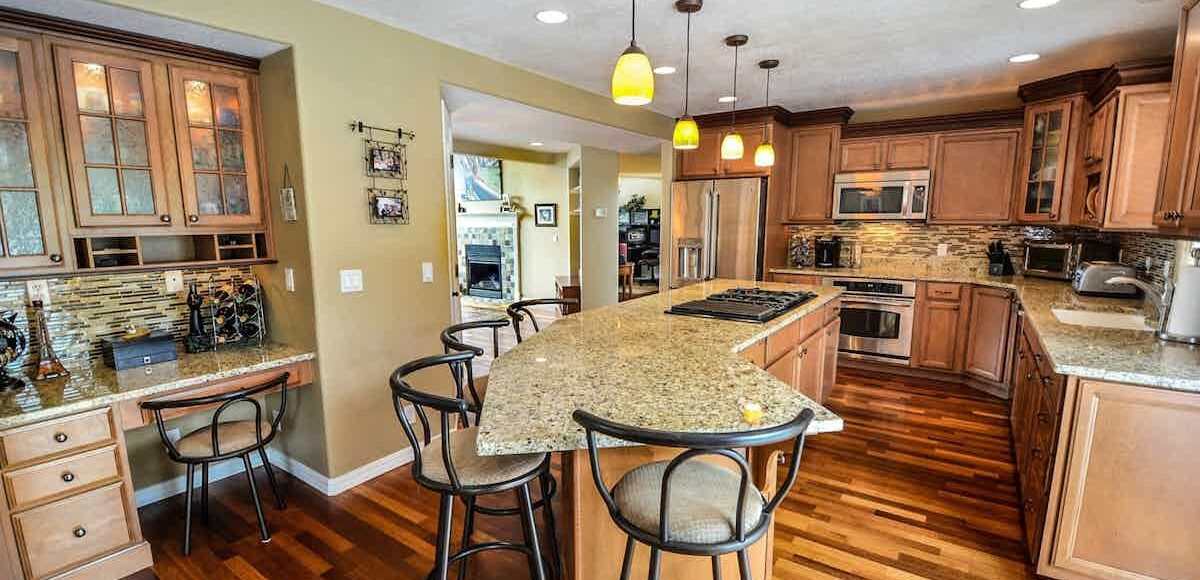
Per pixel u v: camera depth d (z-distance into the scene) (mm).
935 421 3615
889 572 2100
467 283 9766
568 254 8055
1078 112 3570
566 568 1677
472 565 2176
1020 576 2070
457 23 2713
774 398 1525
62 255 2168
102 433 2061
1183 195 1855
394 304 2896
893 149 4645
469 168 9383
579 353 2041
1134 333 2311
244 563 2199
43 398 2031
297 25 2389
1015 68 3545
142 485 2656
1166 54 3188
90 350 2500
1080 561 1938
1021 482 2605
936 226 4816
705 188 5000
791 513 2514
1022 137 4059
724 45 3057
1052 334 2275
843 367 4902
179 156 2422
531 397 1549
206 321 2793
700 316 2760
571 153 7559
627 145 5637
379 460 2928
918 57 3301
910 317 4473
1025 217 4043
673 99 4398
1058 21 2682
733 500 1326
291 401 2857
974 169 4340
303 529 2432
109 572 2090
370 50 2666
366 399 2828
